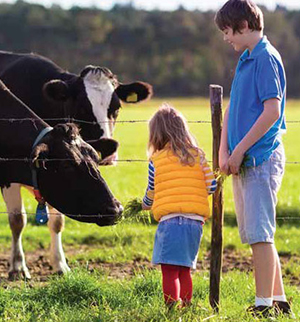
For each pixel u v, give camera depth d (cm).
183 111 4912
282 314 548
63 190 645
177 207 551
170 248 548
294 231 1065
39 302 623
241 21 543
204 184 562
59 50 9444
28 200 1343
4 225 1106
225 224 1134
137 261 876
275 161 554
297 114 4700
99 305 603
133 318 549
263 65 540
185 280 568
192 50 9831
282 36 10006
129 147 2639
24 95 927
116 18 10469
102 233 1022
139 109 5397
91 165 644
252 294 657
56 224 812
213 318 543
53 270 820
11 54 989
